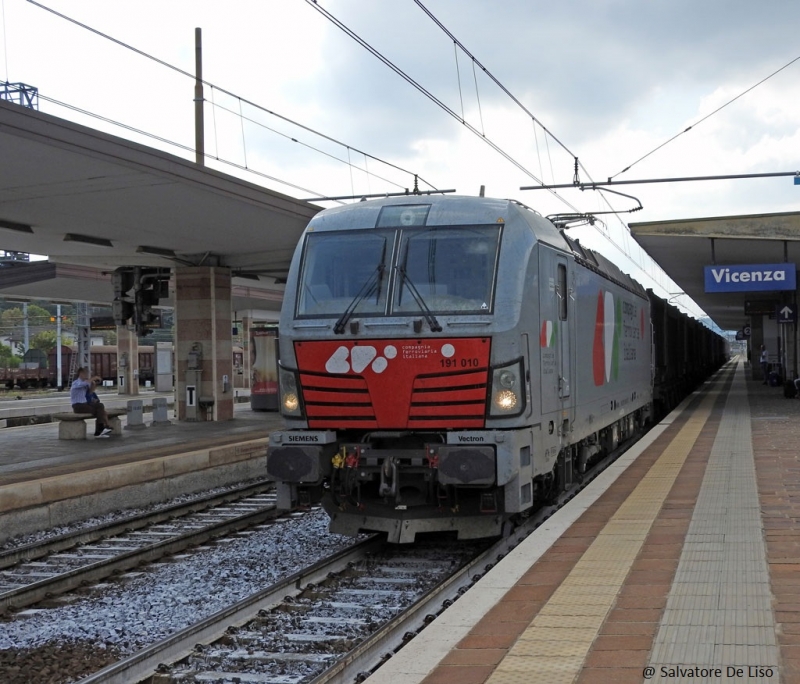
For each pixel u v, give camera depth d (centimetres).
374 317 902
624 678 429
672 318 2889
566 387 1055
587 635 499
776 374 4003
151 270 2405
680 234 2153
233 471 1639
